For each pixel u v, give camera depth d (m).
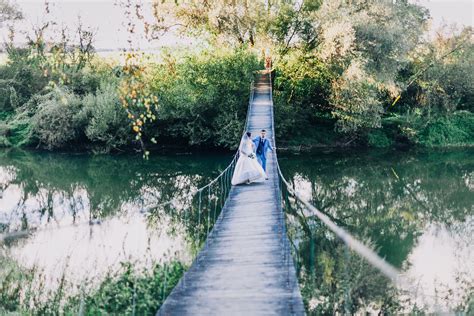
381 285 11.23
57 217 19.23
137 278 12.04
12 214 19.73
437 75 41.12
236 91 35.59
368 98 34.94
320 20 36.16
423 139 41.12
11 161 33.72
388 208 21.14
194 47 34.94
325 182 27.28
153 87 32.97
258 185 16.95
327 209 20.84
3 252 14.00
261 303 8.04
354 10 36.84
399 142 41.03
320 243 14.63
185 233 16.39
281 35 37.91
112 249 14.45
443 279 11.94
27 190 25.06
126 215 19.48
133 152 36.97
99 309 10.45
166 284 11.67
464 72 41.41
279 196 15.29
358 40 34.75
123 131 35.81
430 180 28.09
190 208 20.31
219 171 30.02
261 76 40.59
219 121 35.47
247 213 13.59
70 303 10.70
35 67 39.28
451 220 18.88
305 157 35.62
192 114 34.75
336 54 33.78
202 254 10.52
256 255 10.32
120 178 28.14
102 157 35.19
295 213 18.92
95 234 16.22
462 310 10.12
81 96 38.34
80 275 12.23
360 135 39.72
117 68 37.72
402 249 14.73
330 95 37.19
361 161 34.41
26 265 12.91
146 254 13.93
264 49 39.06
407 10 40.19
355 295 10.84
